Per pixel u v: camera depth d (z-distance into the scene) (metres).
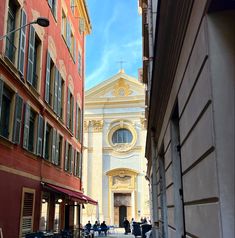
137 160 43.69
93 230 33.97
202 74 4.79
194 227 5.59
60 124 20.91
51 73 19.78
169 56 7.72
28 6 15.35
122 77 46.22
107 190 43.25
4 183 12.32
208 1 4.36
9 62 12.82
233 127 4.16
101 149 44.34
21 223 13.91
